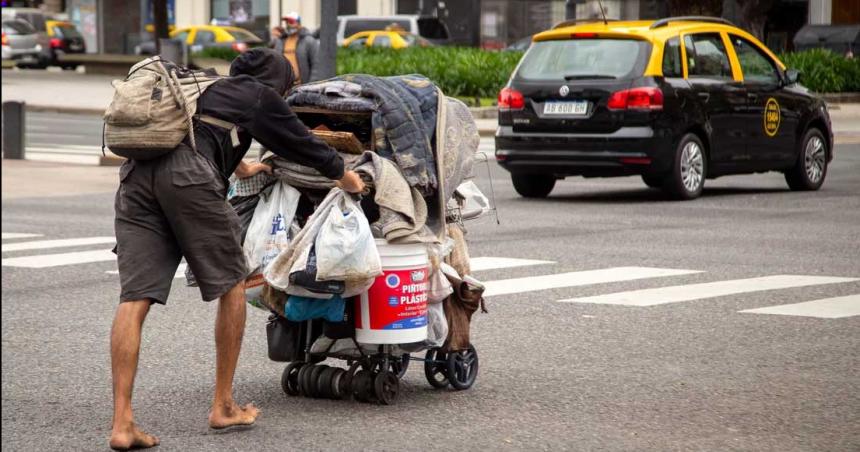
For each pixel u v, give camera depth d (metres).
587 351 15.82
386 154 13.12
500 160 33.06
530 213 30.52
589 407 13.16
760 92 34.25
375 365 13.49
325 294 12.72
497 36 90.75
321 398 13.62
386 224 12.80
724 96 33.19
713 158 33.19
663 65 31.97
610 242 25.45
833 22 93.62
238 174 12.91
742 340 16.39
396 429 12.34
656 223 28.52
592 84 31.77
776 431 12.20
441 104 13.44
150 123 11.51
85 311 18.75
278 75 12.45
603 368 14.91
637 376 14.50
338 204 12.63
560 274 21.61
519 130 32.69
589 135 31.81
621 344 16.20
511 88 32.84
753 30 79.25
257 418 12.79
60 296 19.97
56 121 62.84
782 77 35.19
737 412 12.91
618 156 31.55
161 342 16.50
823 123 36.16
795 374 14.55
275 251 12.97
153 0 93.81
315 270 12.48
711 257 23.48
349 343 13.45
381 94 13.21
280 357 13.47
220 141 11.95
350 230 12.47
